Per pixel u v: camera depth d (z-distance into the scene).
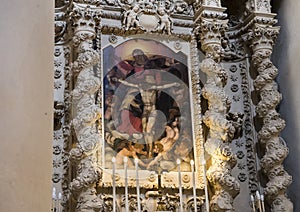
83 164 5.29
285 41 6.87
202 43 6.48
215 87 6.17
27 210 2.15
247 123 6.65
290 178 6.04
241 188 6.38
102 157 5.74
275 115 6.29
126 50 6.32
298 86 6.50
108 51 6.23
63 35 6.28
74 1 6.00
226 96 6.20
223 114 6.09
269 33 6.68
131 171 5.79
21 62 2.35
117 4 6.42
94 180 5.25
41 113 2.38
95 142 5.36
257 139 6.55
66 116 5.88
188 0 6.80
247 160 6.50
